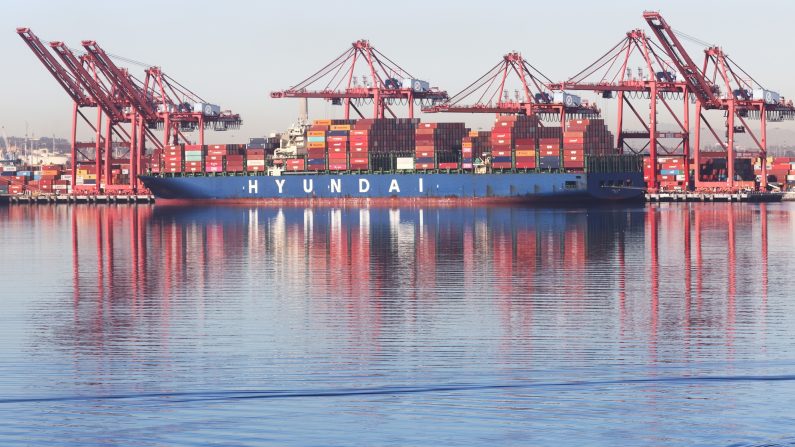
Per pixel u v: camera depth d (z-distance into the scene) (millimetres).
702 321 63719
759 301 72438
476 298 74875
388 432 41406
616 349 55000
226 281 87000
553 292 78125
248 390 47000
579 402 44812
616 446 39719
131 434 41438
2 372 50500
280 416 43344
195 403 45094
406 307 70438
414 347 55875
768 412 43156
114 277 91188
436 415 43312
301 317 66312
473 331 60625
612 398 45375
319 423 42469
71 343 57594
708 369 50125
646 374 49250
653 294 76625
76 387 47625
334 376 49375
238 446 40062
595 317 65562
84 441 40781
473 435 41000
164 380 48750
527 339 57969
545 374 49469
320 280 87188
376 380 48625
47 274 94375
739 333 59344
